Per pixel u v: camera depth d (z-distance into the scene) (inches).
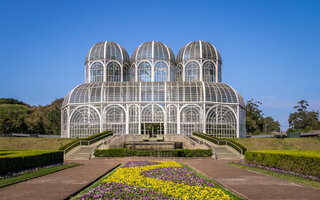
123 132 2439.7
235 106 2544.3
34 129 3459.6
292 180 875.4
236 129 2511.1
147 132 2434.8
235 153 1753.2
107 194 682.8
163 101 2471.7
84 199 645.3
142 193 703.1
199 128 2442.2
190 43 3002.0
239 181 860.6
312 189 741.3
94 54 2925.7
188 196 663.8
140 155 1662.2
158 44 2962.6
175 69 3034.0
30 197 653.3
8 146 2212.1
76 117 2512.3
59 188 752.3
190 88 2522.1
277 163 1089.4
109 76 2908.5
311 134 3144.7
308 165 919.0
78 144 1855.3
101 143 1909.4
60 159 1364.4
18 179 864.9
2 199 635.5
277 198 645.3
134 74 2935.5
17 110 3393.2
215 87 2566.4
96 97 2486.5
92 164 1338.6
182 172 1002.1
